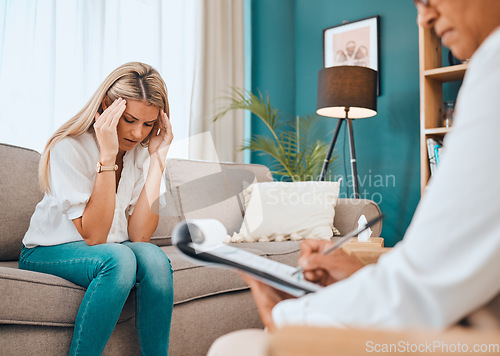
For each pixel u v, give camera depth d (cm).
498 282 40
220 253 64
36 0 244
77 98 264
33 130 244
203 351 169
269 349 35
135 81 152
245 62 392
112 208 147
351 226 249
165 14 322
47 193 152
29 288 121
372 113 325
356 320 42
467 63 286
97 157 156
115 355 139
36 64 245
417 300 40
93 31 273
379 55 363
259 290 67
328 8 399
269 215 236
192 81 335
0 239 172
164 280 139
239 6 376
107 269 128
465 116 42
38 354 123
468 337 34
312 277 69
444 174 41
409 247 41
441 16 56
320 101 321
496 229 38
